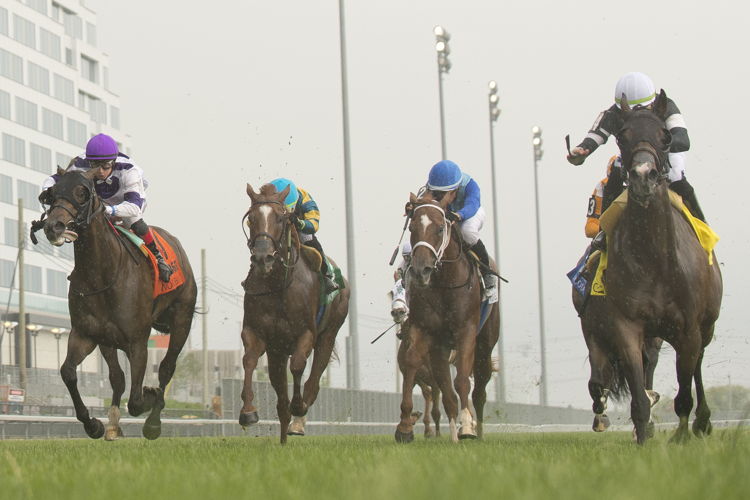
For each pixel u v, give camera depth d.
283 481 5.84
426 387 23.58
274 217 13.89
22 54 99.00
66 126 105.25
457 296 15.05
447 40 46.00
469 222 15.55
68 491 5.48
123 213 15.03
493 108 56.78
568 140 12.73
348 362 39.16
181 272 16.67
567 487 4.75
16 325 90.62
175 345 17.02
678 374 12.33
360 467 7.21
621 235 11.87
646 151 11.06
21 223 54.75
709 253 12.53
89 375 53.81
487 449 10.72
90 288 14.57
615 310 12.07
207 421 31.09
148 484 5.90
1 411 35.59
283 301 14.70
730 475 5.10
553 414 63.25
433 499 4.38
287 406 15.00
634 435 14.27
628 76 13.12
